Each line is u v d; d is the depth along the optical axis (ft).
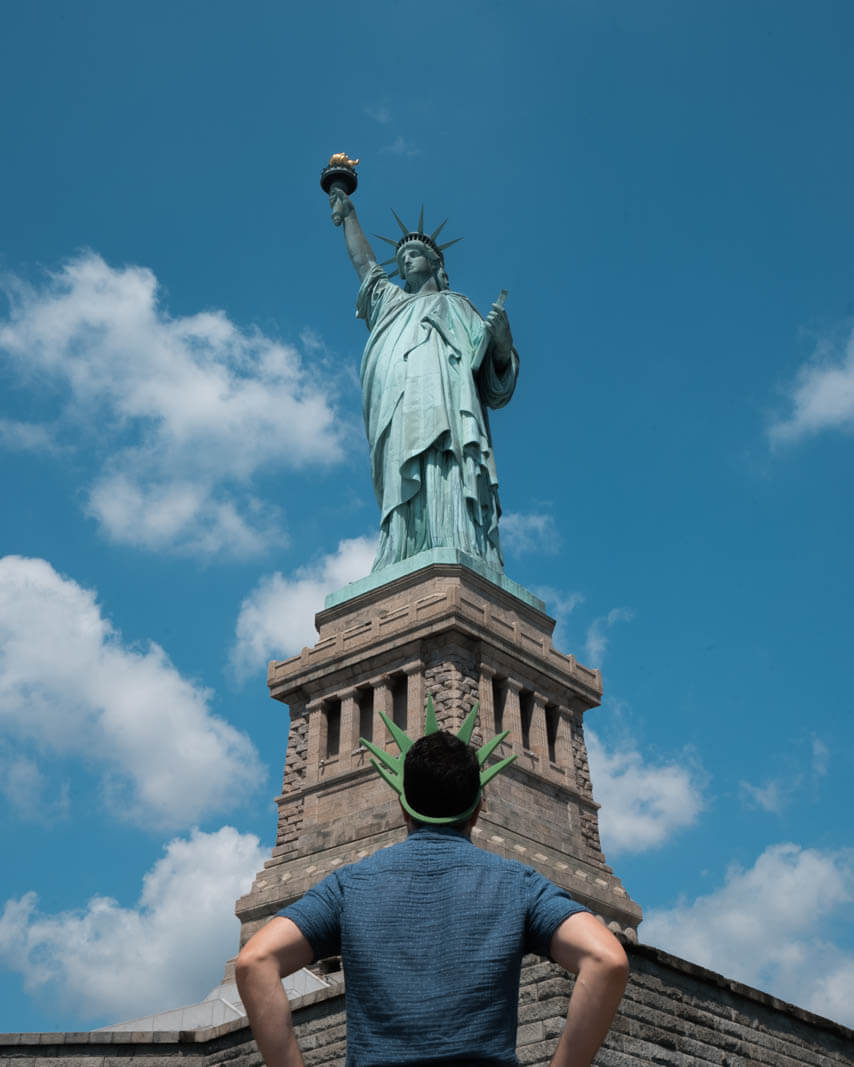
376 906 20.10
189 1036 121.80
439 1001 18.92
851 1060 118.52
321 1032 112.06
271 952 19.51
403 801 22.35
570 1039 18.42
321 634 255.91
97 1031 120.16
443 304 293.02
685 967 103.86
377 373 286.05
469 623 230.89
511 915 19.86
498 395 289.74
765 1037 109.09
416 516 263.29
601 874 230.48
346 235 325.62
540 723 240.94
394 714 231.50
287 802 236.22
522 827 218.38
